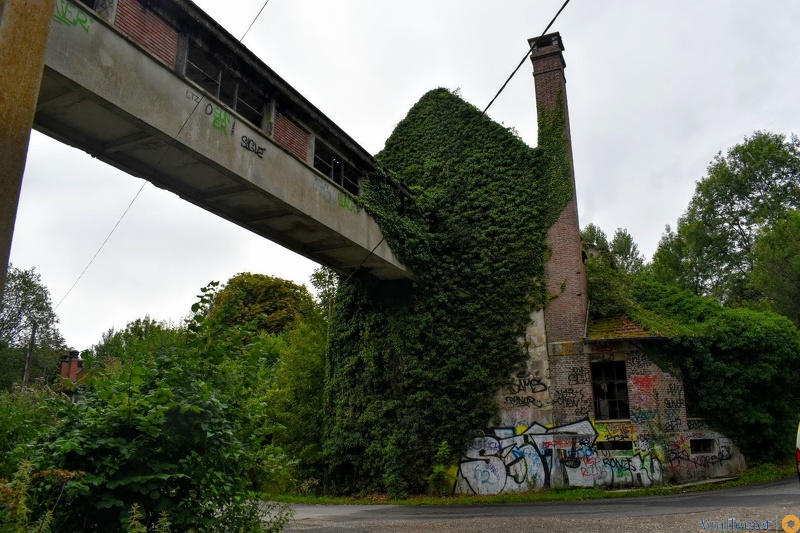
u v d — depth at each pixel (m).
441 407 19.16
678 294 21.20
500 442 18.56
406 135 24.50
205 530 5.28
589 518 11.31
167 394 5.00
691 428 17.45
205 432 5.30
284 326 43.19
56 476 4.43
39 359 51.75
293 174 14.83
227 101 15.07
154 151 11.78
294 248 17.41
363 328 21.30
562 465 17.81
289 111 15.21
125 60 10.38
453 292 20.41
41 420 6.12
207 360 5.95
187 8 11.75
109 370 5.94
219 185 13.44
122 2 10.68
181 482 5.27
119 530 4.88
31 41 4.93
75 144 11.22
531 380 18.81
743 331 18.20
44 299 53.00
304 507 17.14
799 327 26.31
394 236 19.53
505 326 19.53
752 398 18.05
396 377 20.00
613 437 17.55
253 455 5.93
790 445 18.81
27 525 4.20
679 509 11.68
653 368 17.88
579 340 18.67
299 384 23.48
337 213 16.64
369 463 19.73
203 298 6.13
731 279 39.22
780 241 28.59
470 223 21.39
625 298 20.17
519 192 21.05
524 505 15.12
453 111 23.67
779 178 40.16
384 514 14.36
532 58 22.42
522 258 20.05
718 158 43.69
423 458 18.91
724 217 42.31
